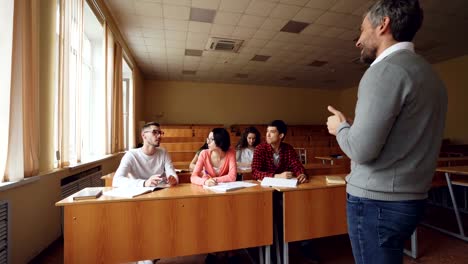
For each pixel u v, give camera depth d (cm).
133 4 354
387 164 69
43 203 195
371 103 66
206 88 870
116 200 133
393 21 72
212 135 194
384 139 66
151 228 138
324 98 984
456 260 195
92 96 391
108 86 384
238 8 365
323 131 838
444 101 71
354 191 77
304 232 163
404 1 71
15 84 158
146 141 195
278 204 172
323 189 168
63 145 226
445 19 396
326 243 225
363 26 82
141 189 152
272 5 358
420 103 66
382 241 71
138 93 684
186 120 852
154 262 182
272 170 203
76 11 263
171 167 202
